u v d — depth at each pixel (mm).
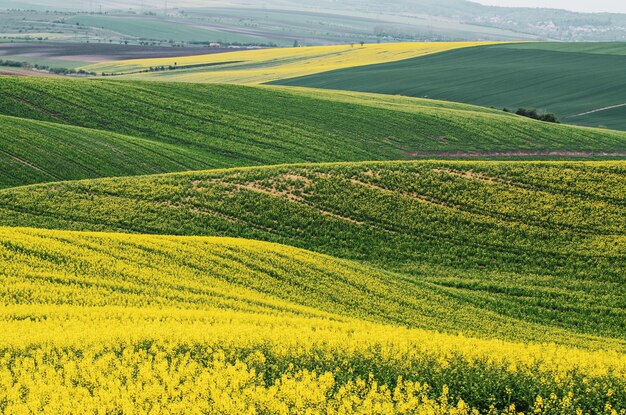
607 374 22922
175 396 21125
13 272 36438
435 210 56844
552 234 52500
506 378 22688
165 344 24781
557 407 21234
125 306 33250
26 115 91188
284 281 41719
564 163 65250
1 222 52250
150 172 74875
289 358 24109
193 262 42312
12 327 27062
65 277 36812
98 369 22766
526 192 59188
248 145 89312
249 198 59156
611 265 47875
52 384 21531
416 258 50625
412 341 26250
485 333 35938
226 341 25266
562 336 36656
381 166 65688
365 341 25953
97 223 53844
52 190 59844
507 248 51281
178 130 92688
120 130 91000
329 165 67062
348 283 42750
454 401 21953
